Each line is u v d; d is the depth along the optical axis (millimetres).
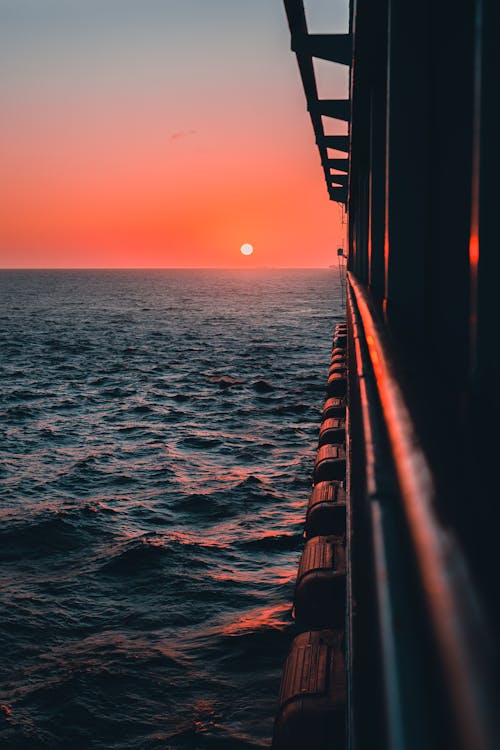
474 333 1492
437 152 2893
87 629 11531
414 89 2900
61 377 43781
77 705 9383
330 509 6824
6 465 22281
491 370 1486
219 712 9250
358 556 1752
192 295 182625
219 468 21938
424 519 780
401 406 1363
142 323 92062
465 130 2607
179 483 20094
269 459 23094
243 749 8539
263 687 9773
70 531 16031
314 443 25516
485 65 1396
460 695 463
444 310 2842
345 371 15977
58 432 27656
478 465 970
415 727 559
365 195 9336
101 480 20516
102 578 13516
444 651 531
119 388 39312
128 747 8633
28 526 16297
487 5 1377
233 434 27188
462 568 626
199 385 40406
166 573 13609
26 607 12258
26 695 9648
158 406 33625
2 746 8633
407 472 976
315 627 5508
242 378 43000
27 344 63844
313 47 8227
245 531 16062
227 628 11375
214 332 78812
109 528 16297
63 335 73375
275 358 54250
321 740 4180
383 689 667
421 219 2975
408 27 2879
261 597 12562
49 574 13773
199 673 10141
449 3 2703
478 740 407
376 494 988
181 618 11852
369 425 1409
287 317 105000
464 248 2699
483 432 1159
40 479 20641
